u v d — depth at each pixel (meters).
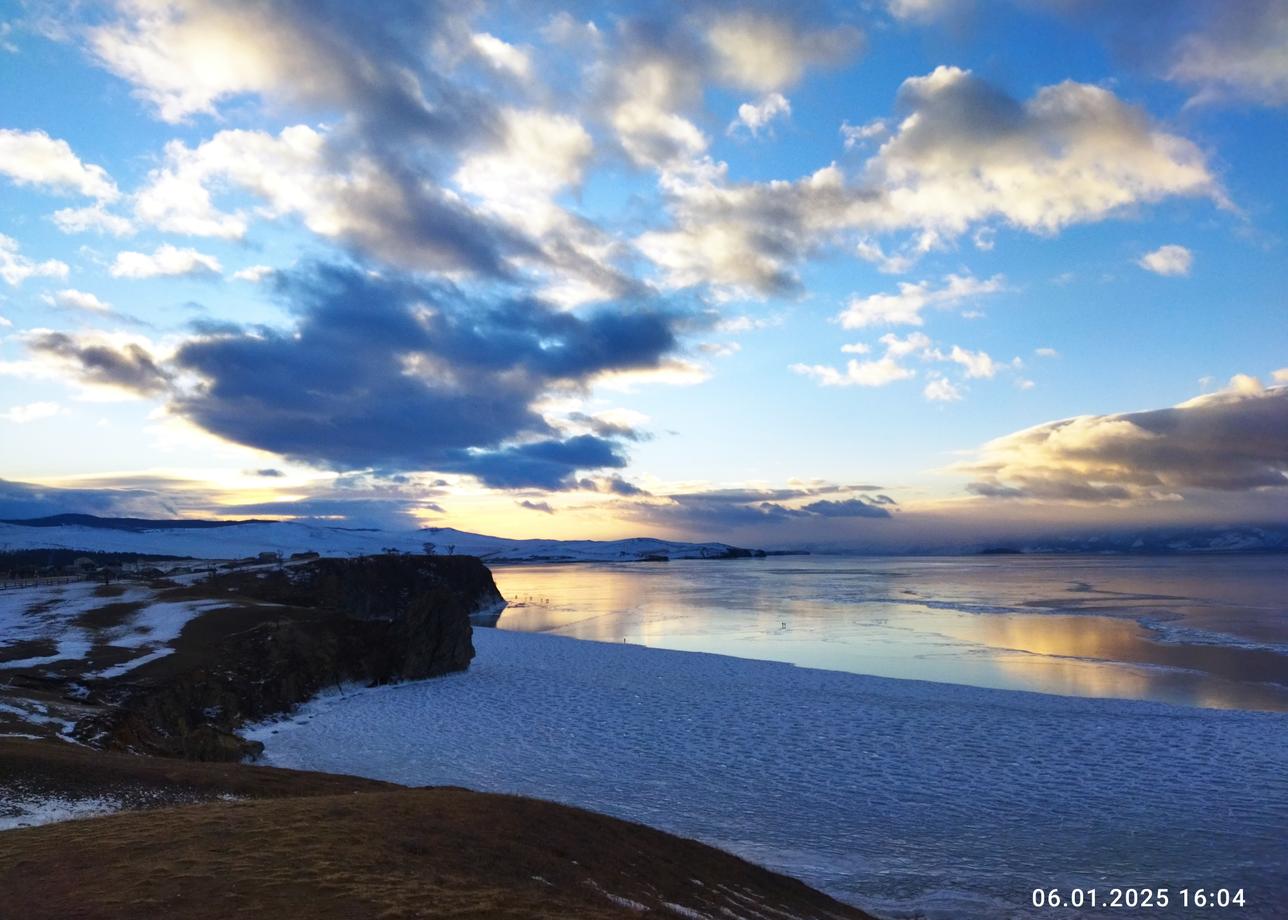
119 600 72.56
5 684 39.69
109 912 11.36
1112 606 105.62
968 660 61.09
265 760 37.06
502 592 176.88
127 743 33.41
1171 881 22.16
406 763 35.94
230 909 11.55
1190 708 40.88
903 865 23.59
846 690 47.88
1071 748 34.41
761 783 31.41
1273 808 27.05
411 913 11.84
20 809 18.61
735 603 126.19
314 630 58.34
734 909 17.72
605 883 16.75
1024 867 23.30
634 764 34.53
